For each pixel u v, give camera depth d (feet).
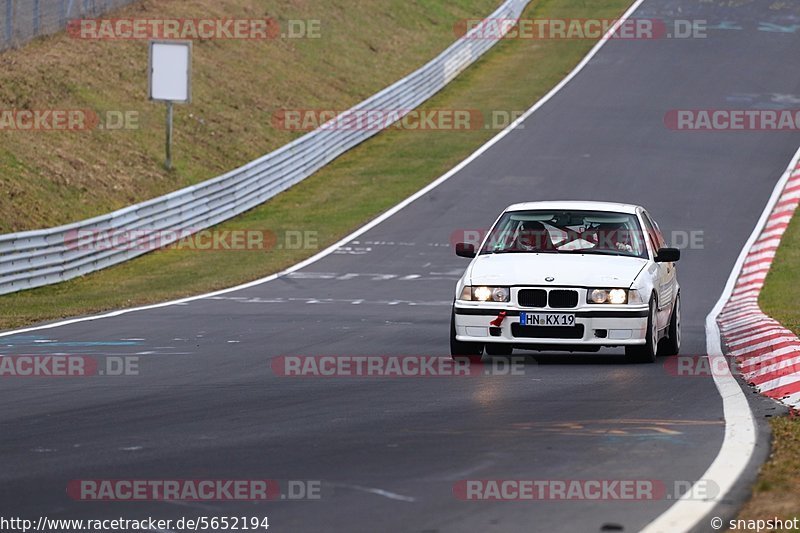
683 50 582.76
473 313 138.21
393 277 271.49
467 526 62.64
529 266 140.77
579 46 601.62
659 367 135.13
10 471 76.89
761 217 347.56
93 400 109.91
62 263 273.95
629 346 137.90
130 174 372.38
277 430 92.17
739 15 641.40
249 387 118.42
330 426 93.97
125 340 165.48
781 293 249.96
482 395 111.75
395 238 327.47
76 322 191.62
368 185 404.98
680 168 409.49
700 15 642.63
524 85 541.34
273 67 516.32
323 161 433.07
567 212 153.79
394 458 80.48
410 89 506.48
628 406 104.32
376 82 554.05
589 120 479.00
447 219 351.46
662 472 75.61
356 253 307.17
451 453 82.28
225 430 92.27
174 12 513.86
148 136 402.31
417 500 68.28
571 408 103.24
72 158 359.25
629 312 136.15
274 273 278.67
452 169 417.08
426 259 297.94
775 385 118.62
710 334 178.50
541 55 593.01
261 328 181.27
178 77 382.01
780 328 176.96
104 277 283.79
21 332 177.47
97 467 78.07
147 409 103.91
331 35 579.89
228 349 153.79
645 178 397.60
